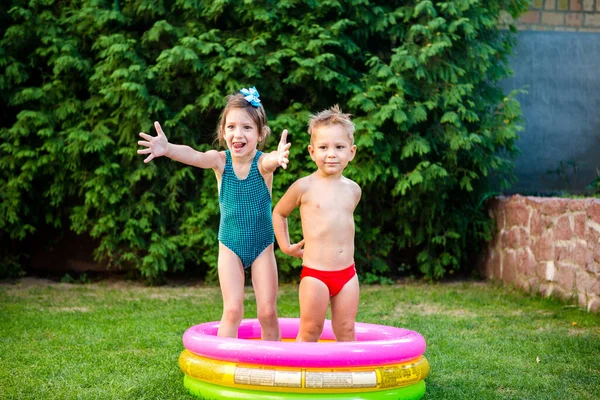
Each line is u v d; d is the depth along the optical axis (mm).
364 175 7594
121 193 7754
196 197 8117
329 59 7547
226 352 3480
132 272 8453
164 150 3791
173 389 3754
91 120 7871
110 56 7473
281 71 7633
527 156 9117
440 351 4750
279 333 4090
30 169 7820
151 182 8172
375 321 5855
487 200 8406
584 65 9188
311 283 3809
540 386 3914
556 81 9164
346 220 3869
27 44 7996
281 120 7605
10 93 7973
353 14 7934
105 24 7844
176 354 4598
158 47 7930
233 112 4027
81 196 8484
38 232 8617
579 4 9367
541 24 9359
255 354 3408
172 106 7930
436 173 7582
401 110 7418
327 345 3396
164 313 6133
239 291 3969
